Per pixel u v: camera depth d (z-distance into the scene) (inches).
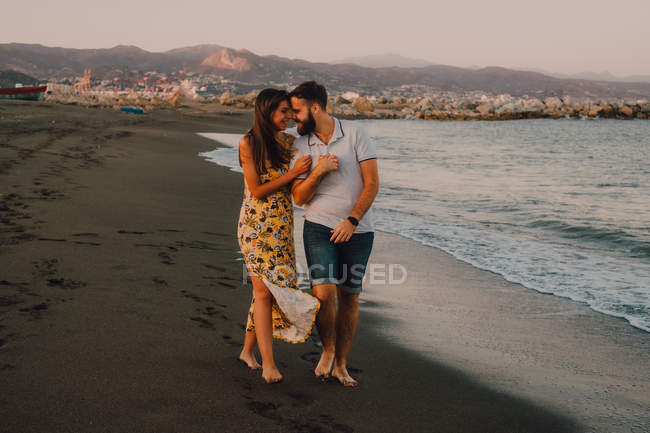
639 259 258.1
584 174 650.2
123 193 341.1
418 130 1780.3
